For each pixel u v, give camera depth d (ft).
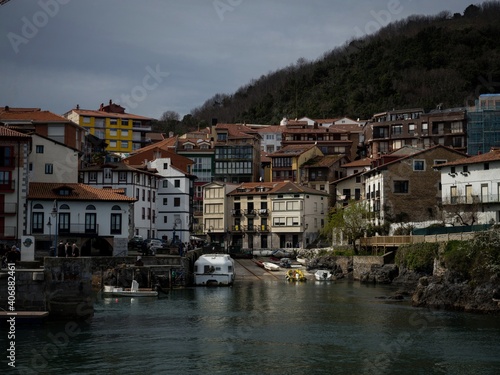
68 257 241.96
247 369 134.92
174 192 453.58
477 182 325.62
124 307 220.84
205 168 574.97
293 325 183.01
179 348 152.66
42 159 336.90
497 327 177.06
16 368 134.10
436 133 536.01
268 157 625.82
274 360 141.90
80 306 181.27
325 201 522.47
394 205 384.68
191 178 467.93
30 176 333.83
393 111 574.56
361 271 344.28
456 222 322.14
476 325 180.45
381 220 386.52
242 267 393.29
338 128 644.27
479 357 143.33
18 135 288.30
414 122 545.85
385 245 336.90
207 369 134.62
